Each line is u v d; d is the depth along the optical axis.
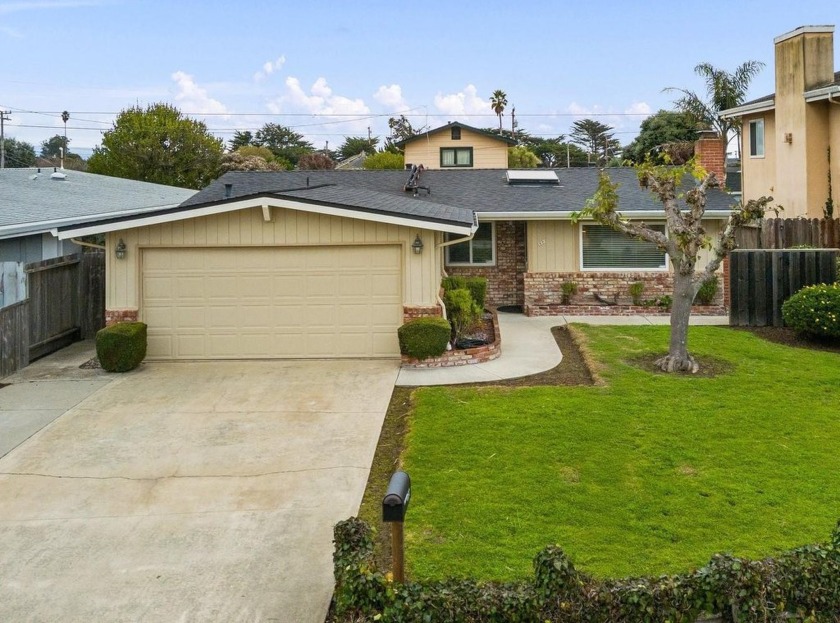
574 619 3.98
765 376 10.27
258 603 4.92
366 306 12.21
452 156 38.75
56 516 6.35
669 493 6.32
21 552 5.68
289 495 6.75
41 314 12.80
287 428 8.67
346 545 4.54
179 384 10.69
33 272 12.50
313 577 5.26
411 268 12.00
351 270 12.18
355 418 9.01
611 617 4.01
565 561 4.13
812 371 10.53
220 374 11.28
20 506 6.56
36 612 4.82
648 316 16.17
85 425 8.82
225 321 12.22
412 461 7.24
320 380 10.82
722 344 12.48
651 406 8.88
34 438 8.35
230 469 7.41
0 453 7.87
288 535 5.94
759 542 5.38
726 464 6.98
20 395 10.14
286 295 12.21
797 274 14.16
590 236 17.16
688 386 9.77
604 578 4.67
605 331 14.02
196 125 39.78
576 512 5.97
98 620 4.73
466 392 9.71
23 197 16.75
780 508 5.97
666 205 10.81
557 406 8.89
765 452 7.27
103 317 14.93
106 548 5.75
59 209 15.99
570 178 19.81
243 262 12.18
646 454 7.27
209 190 19.11
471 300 13.88
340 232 12.02
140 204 19.94
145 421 8.97
